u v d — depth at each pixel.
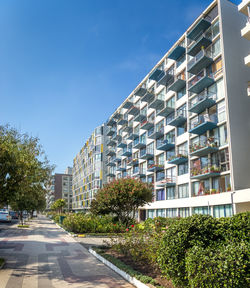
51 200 124.88
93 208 23.52
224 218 6.44
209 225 6.09
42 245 15.16
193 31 31.19
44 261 10.48
